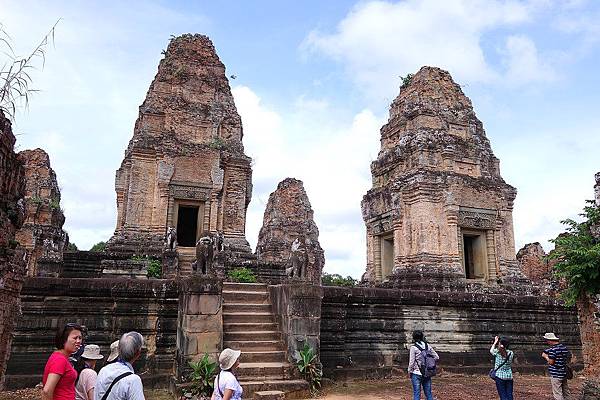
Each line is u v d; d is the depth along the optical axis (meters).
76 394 5.70
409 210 23.45
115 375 5.02
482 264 23.75
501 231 24.09
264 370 12.59
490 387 14.26
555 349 10.63
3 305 8.07
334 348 15.21
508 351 10.06
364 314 15.97
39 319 12.85
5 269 8.02
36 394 11.51
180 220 27.34
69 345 5.61
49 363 5.45
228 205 26.28
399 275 22.42
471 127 25.28
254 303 15.32
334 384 14.26
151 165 25.09
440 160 23.73
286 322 13.59
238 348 13.32
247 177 27.50
